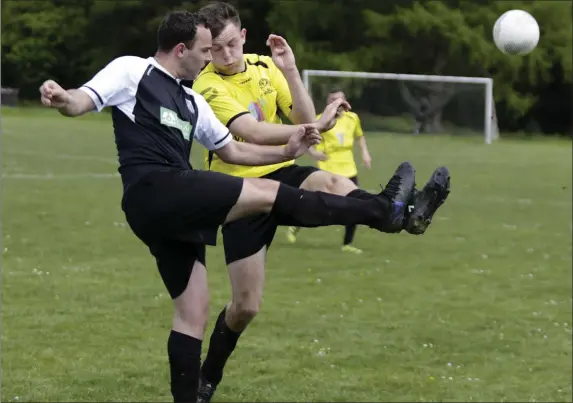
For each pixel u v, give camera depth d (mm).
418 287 9930
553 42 44875
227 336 6062
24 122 37938
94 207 15648
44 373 6609
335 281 10109
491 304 9203
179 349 5035
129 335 7668
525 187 21141
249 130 5469
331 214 4801
